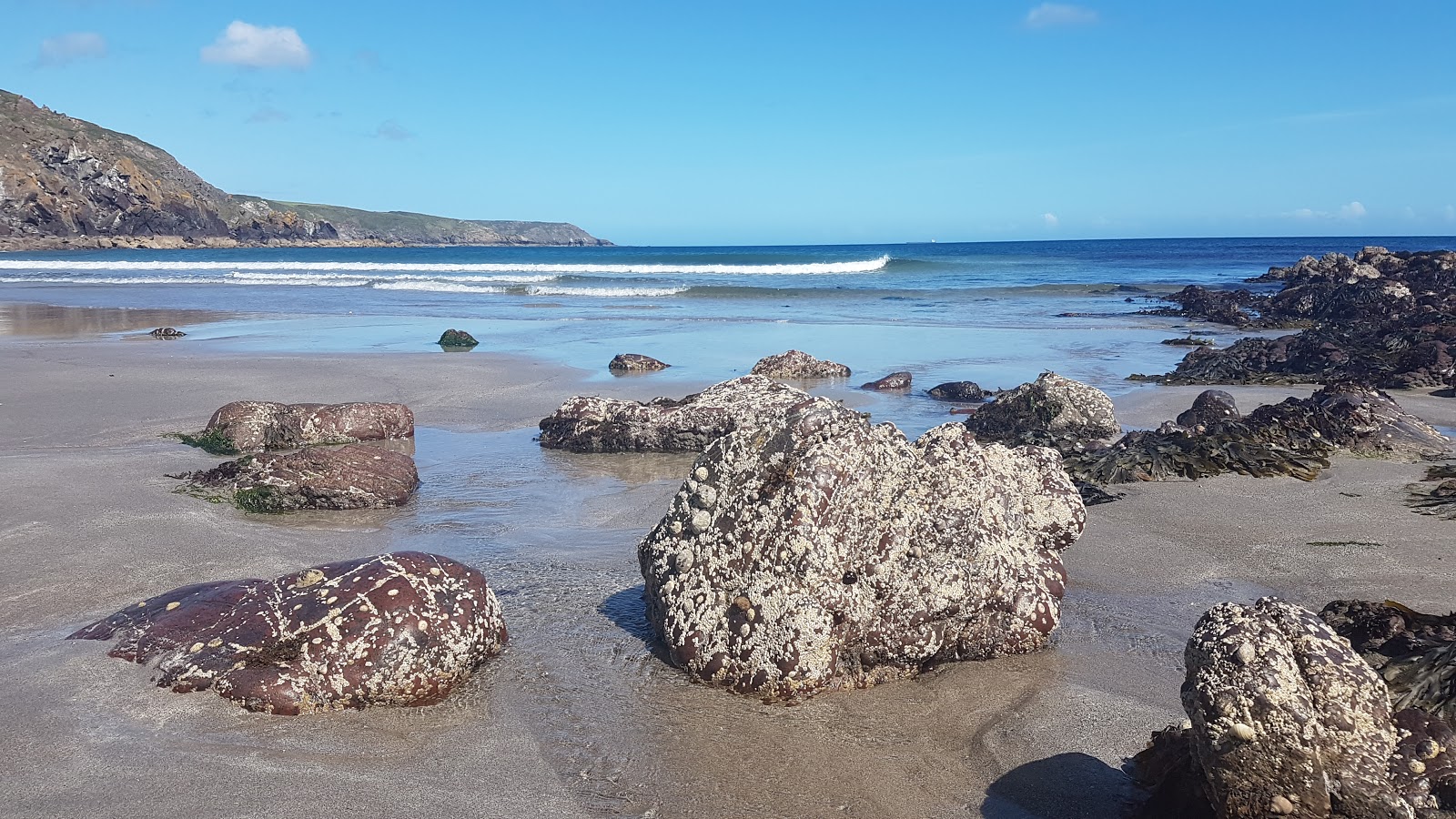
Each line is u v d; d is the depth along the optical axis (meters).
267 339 21.83
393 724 4.67
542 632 5.79
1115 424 12.11
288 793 4.01
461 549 7.42
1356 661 3.57
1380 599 6.10
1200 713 3.55
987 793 4.13
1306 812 3.36
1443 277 32.41
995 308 30.91
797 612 5.02
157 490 8.77
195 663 4.80
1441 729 3.73
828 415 5.63
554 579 6.72
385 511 8.55
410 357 18.61
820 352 19.66
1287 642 3.56
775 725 4.72
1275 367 18.05
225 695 4.68
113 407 13.26
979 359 18.67
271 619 4.98
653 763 4.34
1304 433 10.62
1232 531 7.69
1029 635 5.47
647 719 4.76
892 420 12.83
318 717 4.67
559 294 36.88
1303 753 3.35
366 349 20.06
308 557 7.05
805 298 35.25
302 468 8.55
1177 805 3.86
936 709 4.90
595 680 5.18
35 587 6.26
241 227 157.88
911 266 55.50
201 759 4.24
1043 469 6.61
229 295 36.00
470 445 11.46
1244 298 32.28
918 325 25.25
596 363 17.97
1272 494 8.73
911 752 4.48
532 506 8.72
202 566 6.72
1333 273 35.06
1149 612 6.10
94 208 126.88
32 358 18.20
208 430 11.30
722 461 5.68
